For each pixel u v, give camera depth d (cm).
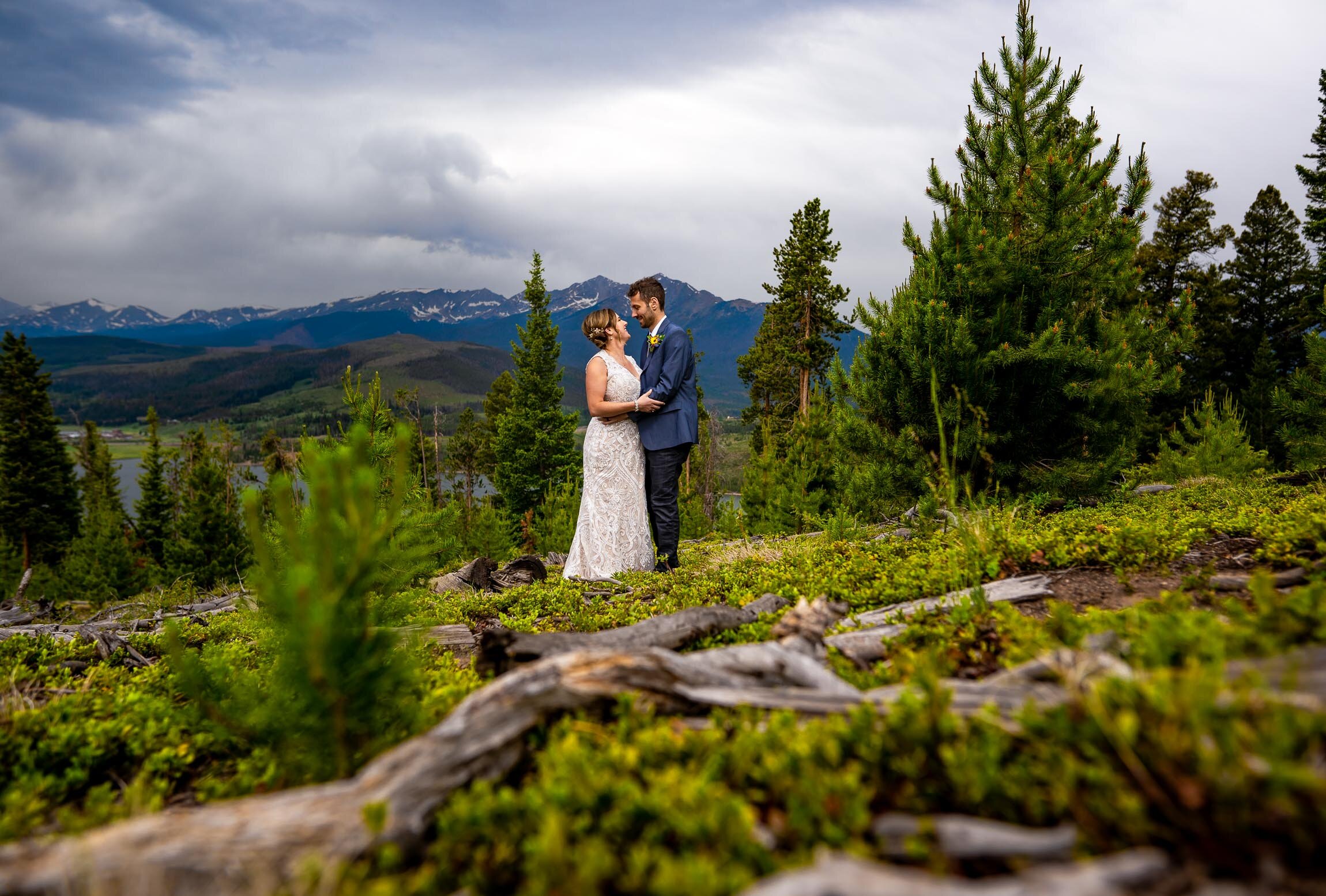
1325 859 115
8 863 137
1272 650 178
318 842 149
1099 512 681
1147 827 125
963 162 934
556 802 154
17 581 3347
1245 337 3500
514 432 4059
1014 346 803
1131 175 874
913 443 859
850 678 258
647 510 776
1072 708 159
